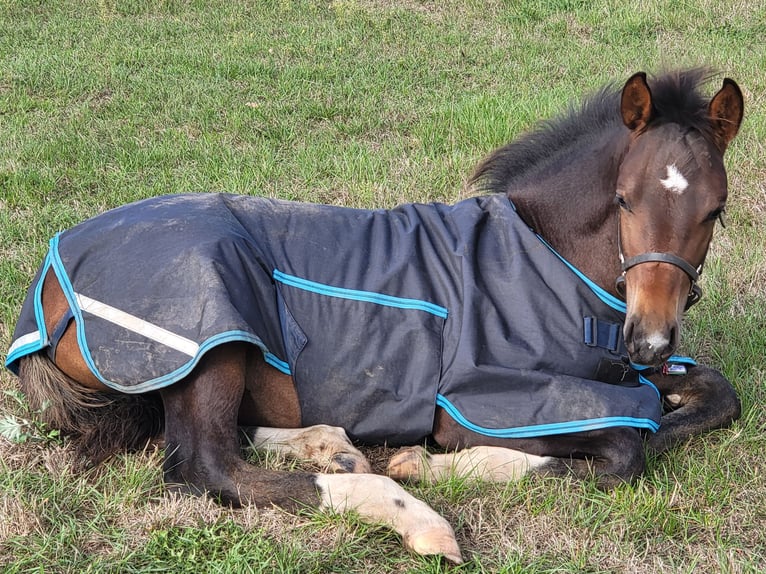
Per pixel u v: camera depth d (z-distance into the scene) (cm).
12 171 571
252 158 604
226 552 271
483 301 315
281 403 320
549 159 346
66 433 329
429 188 559
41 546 270
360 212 348
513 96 740
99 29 923
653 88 302
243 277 306
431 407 313
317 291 316
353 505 279
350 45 886
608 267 318
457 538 284
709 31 920
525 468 310
